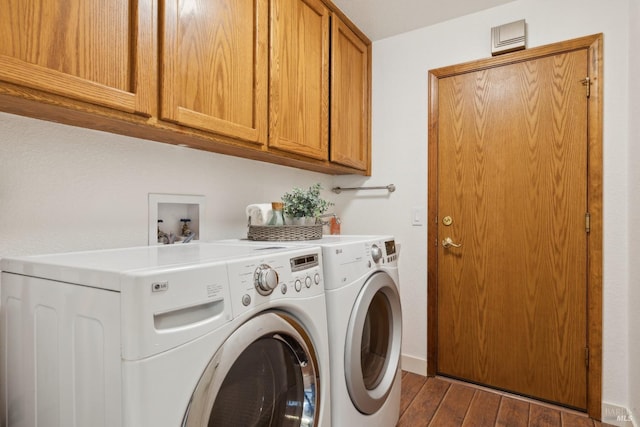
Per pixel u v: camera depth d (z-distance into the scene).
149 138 1.32
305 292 1.06
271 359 0.99
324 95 1.84
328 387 1.14
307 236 1.55
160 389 0.65
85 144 1.16
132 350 0.62
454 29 2.16
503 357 2.02
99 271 0.68
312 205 1.61
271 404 1.01
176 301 0.69
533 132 1.94
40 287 0.81
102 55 0.90
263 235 1.52
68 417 0.73
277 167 2.02
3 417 0.91
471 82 2.11
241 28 1.33
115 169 1.25
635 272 1.60
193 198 1.54
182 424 0.68
